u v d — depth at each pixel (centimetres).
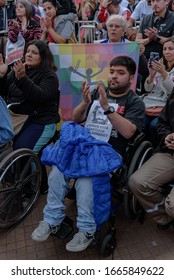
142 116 237
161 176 228
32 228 253
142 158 234
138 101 239
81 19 598
